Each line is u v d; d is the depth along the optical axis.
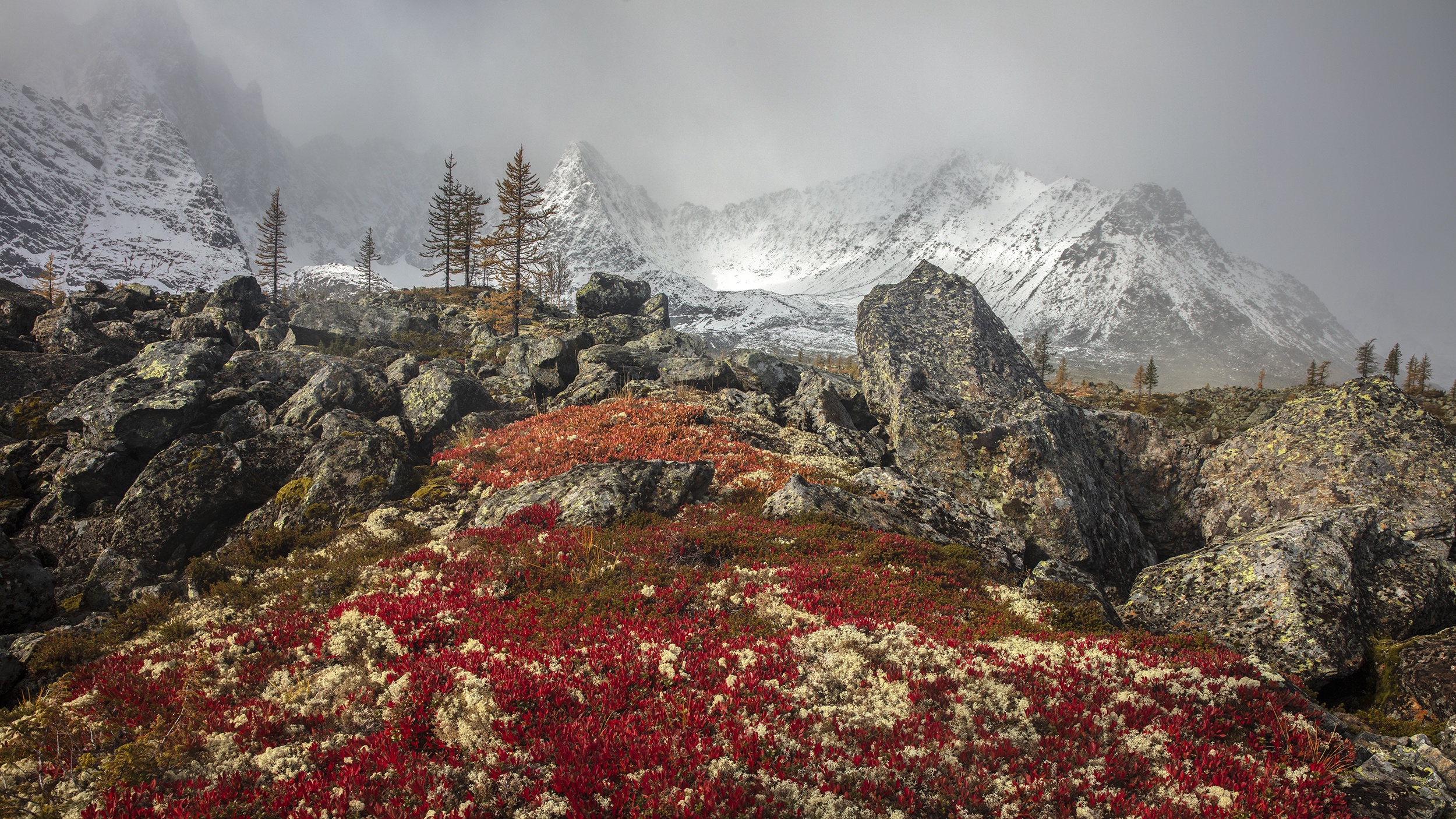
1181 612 16.67
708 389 38.97
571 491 21.39
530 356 44.28
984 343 33.56
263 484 25.30
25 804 8.95
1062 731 10.63
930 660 12.62
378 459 25.17
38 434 30.91
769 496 23.17
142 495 23.27
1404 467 22.41
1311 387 55.28
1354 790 9.40
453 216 105.00
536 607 14.34
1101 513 25.06
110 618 16.20
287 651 12.77
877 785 9.14
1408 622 15.70
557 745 9.73
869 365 34.84
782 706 10.81
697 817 8.48
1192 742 10.49
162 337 47.34
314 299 65.56
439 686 11.22
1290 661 14.49
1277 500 24.19
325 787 8.91
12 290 51.66
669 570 16.47
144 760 9.69
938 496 23.75
